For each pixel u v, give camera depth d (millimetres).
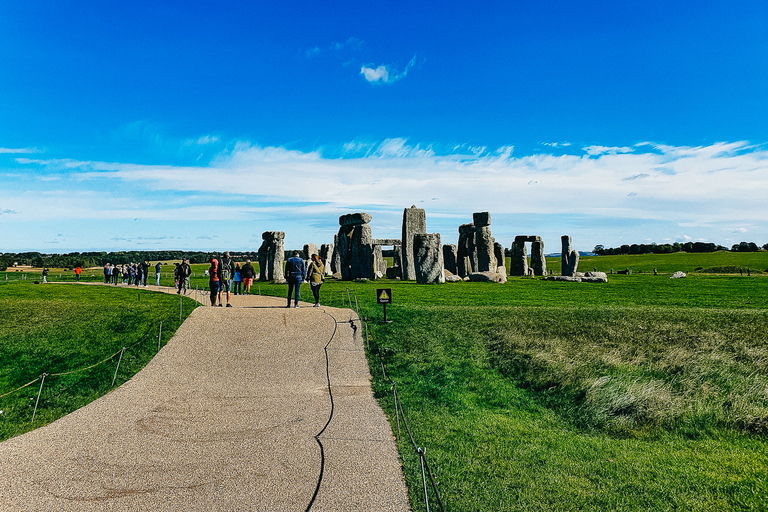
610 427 10172
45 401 11953
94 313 21188
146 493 7082
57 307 23234
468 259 51656
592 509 6875
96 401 11711
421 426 9836
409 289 32594
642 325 18391
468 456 8523
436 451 8633
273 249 44188
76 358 15234
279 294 29922
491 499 7098
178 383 12703
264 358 14688
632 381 12312
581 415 10766
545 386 12578
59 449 8797
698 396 11273
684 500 7082
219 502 6797
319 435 9242
